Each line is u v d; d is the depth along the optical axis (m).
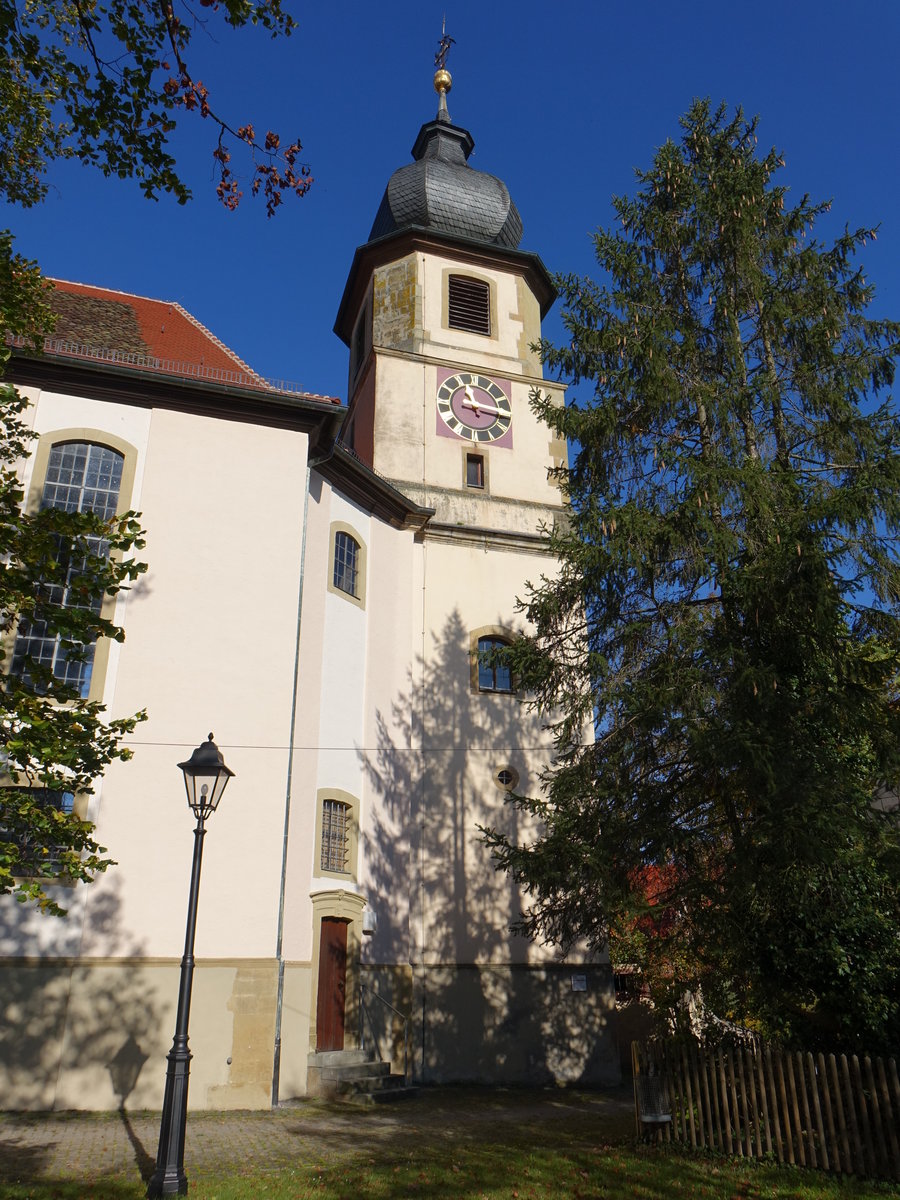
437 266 26.20
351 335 29.97
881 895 11.48
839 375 14.00
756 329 14.66
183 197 8.36
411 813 20.19
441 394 24.75
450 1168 10.38
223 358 20.31
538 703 15.15
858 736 12.17
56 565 8.34
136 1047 13.98
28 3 8.69
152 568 16.41
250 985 14.82
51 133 9.95
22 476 16.23
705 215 14.94
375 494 21.17
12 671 15.15
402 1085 17.12
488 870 20.41
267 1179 9.66
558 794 13.45
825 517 11.91
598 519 13.54
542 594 14.98
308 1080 15.73
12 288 9.05
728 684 12.22
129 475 16.81
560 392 25.98
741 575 12.15
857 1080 9.93
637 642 13.68
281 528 17.48
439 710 21.34
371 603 20.61
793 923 11.34
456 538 23.05
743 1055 11.01
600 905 13.16
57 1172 9.80
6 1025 13.57
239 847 15.43
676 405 14.37
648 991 21.92
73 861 8.59
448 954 19.55
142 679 15.74
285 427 18.14
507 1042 19.28
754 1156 10.53
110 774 15.05
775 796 11.01
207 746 10.80
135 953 14.37
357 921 18.05
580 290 15.28
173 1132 9.14
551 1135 12.74
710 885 11.59
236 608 16.70
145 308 22.30
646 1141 11.52
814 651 11.84
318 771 17.77
